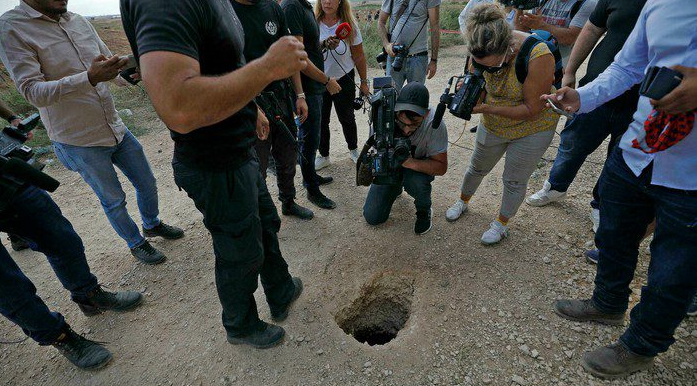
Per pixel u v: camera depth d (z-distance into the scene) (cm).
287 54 108
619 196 173
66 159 242
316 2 358
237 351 218
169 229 316
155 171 452
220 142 148
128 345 227
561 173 293
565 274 251
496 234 279
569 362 197
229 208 162
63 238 215
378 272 273
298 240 308
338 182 393
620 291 196
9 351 229
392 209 340
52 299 266
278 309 231
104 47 252
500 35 194
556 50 232
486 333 217
